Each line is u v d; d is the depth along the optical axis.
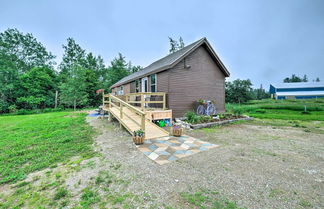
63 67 30.92
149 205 1.88
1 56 17.86
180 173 2.67
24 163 3.20
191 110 8.77
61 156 3.56
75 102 19.28
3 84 17.28
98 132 5.91
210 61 9.77
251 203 1.88
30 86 18.66
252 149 3.88
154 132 5.36
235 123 7.67
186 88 8.55
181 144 4.32
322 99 22.50
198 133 5.68
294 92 26.95
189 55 8.65
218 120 7.55
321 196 2.00
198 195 2.05
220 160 3.20
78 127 6.84
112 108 8.83
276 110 13.55
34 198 2.08
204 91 9.42
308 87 27.23
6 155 3.56
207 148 3.97
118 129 6.41
